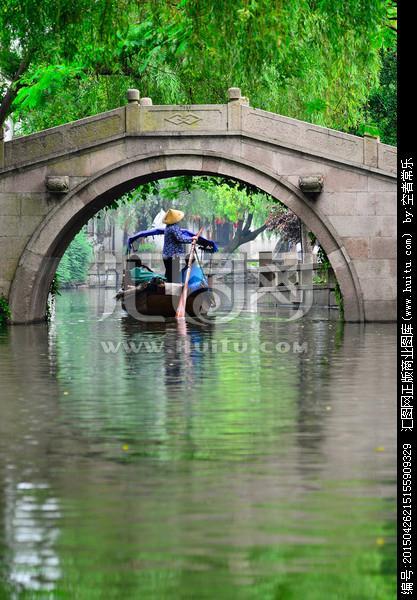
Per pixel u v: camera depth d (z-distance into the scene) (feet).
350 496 38.63
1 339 105.60
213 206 356.38
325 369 76.84
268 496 38.70
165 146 123.03
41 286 127.44
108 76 142.92
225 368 78.23
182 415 56.08
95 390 66.23
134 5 108.17
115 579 30.12
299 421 53.98
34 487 40.34
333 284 155.02
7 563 31.55
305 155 122.31
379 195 121.90
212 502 37.91
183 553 32.27
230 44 91.56
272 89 141.38
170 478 41.55
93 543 33.27
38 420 54.90
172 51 124.26
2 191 123.34
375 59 146.00
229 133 122.52
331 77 144.77
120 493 39.32
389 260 122.31
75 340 104.47
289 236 242.37
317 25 125.08
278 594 28.99
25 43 116.16
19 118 157.28
